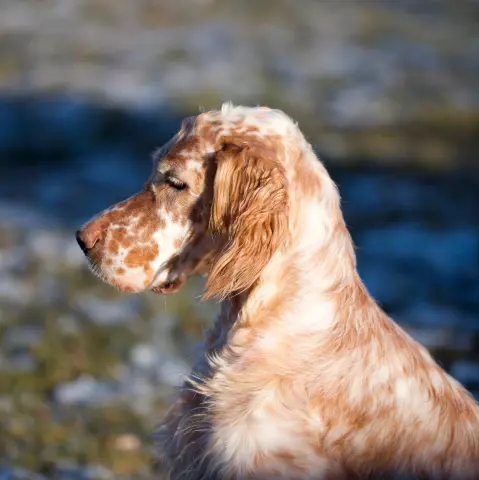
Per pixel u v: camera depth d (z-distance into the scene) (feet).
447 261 48.26
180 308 37.65
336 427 14.67
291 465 14.44
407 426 14.87
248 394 14.83
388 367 15.14
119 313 36.76
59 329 34.40
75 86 94.38
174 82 99.25
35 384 29.37
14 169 67.51
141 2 144.36
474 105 98.27
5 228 49.90
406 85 106.42
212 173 16.03
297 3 154.61
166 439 16.70
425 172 70.74
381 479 14.73
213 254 16.39
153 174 16.72
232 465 14.49
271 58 115.55
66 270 42.27
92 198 59.57
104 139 77.61
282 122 15.94
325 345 15.08
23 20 128.67
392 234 53.47
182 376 18.72
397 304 40.47
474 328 36.99
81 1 143.02
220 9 144.97
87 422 26.68
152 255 16.47
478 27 145.59
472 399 15.99
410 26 143.74
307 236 15.51
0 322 34.76
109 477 23.15
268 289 15.42
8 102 86.38
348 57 119.55
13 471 22.47
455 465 15.02
